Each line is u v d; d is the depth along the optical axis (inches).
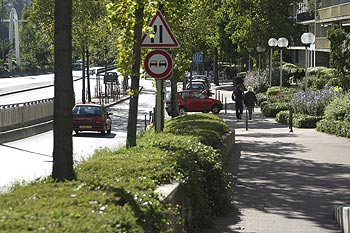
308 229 483.8
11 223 241.3
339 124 1363.2
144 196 334.3
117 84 3319.4
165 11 793.6
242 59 3993.6
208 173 530.9
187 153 530.9
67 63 370.0
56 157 374.3
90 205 291.1
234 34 2923.2
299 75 2997.0
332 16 2486.5
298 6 3545.8
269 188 681.6
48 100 1814.7
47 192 321.7
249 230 475.5
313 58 3341.5
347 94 1502.2
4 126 1427.2
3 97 2770.7
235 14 2849.4
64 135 373.1
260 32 2775.6
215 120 1068.5
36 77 4982.8
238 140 1270.9
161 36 645.9
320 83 2144.4
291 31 2795.3
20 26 6013.8
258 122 1883.6
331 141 1227.2
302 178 756.6
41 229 236.1
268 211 555.8
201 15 1566.2
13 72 5226.4
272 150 1069.8
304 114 1672.0
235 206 565.6
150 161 473.7
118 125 1926.7
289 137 1344.7
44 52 5895.7
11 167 964.0
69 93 372.2
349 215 458.0
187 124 921.5
